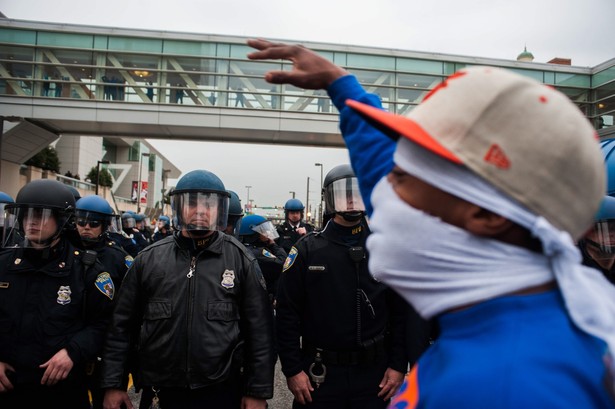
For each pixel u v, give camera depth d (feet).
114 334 8.23
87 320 8.77
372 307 8.43
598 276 2.30
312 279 8.68
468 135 2.11
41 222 8.25
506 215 2.05
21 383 7.97
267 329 8.39
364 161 3.61
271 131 66.44
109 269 11.73
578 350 1.88
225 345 7.96
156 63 67.31
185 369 7.77
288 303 8.87
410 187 2.41
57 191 8.62
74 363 8.09
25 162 81.51
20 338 8.05
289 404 14.33
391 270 2.42
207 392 7.88
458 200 2.22
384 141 3.55
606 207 8.03
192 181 8.33
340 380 8.32
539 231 1.99
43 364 8.06
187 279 8.14
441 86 2.43
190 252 8.46
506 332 1.96
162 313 7.95
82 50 65.57
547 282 2.13
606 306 2.10
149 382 7.89
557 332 1.92
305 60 3.85
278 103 67.77
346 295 8.45
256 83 68.18
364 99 3.74
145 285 8.27
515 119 2.06
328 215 9.45
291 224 27.86
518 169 2.02
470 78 2.26
